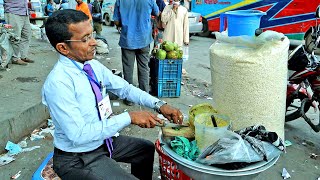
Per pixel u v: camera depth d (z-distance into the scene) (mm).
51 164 2145
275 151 1716
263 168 1647
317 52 7598
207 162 1640
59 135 1907
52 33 1771
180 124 2074
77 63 1864
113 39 11023
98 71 2141
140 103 2209
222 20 2889
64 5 11648
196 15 10781
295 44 9125
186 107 4852
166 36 6074
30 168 3119
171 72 5109
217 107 2268
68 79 1803
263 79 2066
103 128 1800
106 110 2000
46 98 1808
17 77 5051
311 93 3801
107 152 2033
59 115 1765
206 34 11562
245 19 2479
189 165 1676
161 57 4980
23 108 3768
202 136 1770
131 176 1863
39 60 6293
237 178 1635
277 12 8992
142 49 4773
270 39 2186
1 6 6578
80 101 1842
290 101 4023
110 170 1870
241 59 2029
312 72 3670
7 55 5414
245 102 2129
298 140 3869
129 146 2221
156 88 5254
